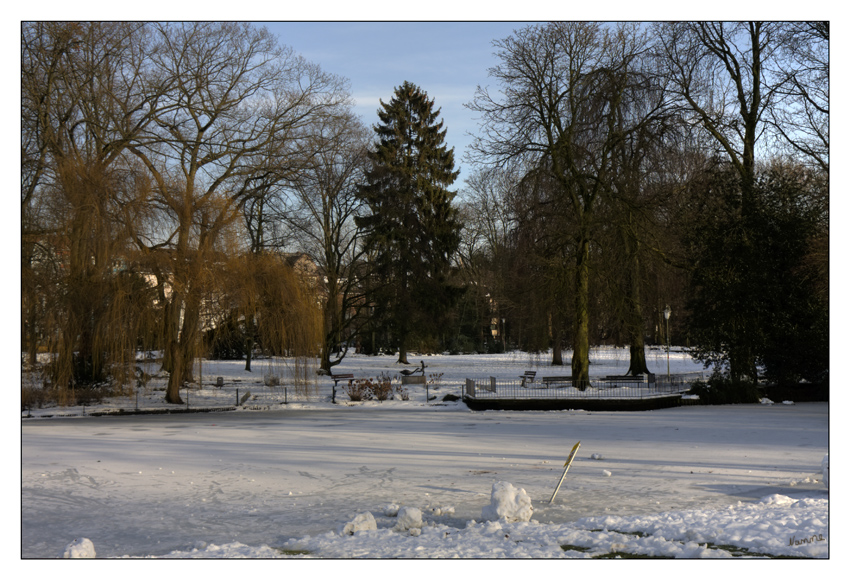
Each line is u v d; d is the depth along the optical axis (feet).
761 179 102.94
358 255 166.50
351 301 167.32
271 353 99.96
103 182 89.20
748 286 96.63
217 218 95.09
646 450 54.75
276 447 59.21
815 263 89.04
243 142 119.14
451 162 193.26
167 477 45.50
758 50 110.32
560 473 45.21
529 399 96.37
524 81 105.70
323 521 33.17
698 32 110.83
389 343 199.11
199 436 67.36
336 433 69.21
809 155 103.09
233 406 99.55
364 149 157.99
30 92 96.84
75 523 33.27
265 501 37.99
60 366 89.61
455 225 190.90
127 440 64.44
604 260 101.35
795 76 101.45
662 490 38.86
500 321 272.51
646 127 100.53
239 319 99.81
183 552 27.43
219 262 95.20
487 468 47.67
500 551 26.40
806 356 97.66
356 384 114.83
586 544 27.43
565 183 103.60
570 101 105.60
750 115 112.37
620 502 35.83
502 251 149.89
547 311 107.96
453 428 73.36
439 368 174.29
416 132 193.47
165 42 111.04
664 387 107.24
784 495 35.17
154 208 92.17
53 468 49.03
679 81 110.73
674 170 99.71
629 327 107.04
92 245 86.79
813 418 75.97
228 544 28.45
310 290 102.89
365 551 26.89
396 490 40.45
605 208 102.99
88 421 83.15
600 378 116.67
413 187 180.75
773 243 97.35
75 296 87.61
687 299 114.11
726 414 82.79
